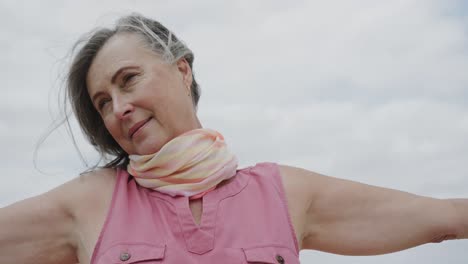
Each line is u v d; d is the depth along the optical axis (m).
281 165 2.73
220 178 2.47
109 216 2.38
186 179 2.44
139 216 2.39
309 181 2.66
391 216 2.60
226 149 2.57
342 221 2.62
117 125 2.54
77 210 2.44
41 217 2.43
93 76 2.56
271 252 2.31
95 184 2.53
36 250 2.41
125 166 2.73
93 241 2.36
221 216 2.36
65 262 2.47
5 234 2.38
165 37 2.73
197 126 2.67
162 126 2.50
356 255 2.65
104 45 2.59
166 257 2.23
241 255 2.27
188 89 2.71
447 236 2.62
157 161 2.45
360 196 2.64
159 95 2.49
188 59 2.80
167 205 2.40
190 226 2.31
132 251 2.25
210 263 2.24
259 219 2.41
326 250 2.67
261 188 2.54
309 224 2.61
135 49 2.54
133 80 2.49
